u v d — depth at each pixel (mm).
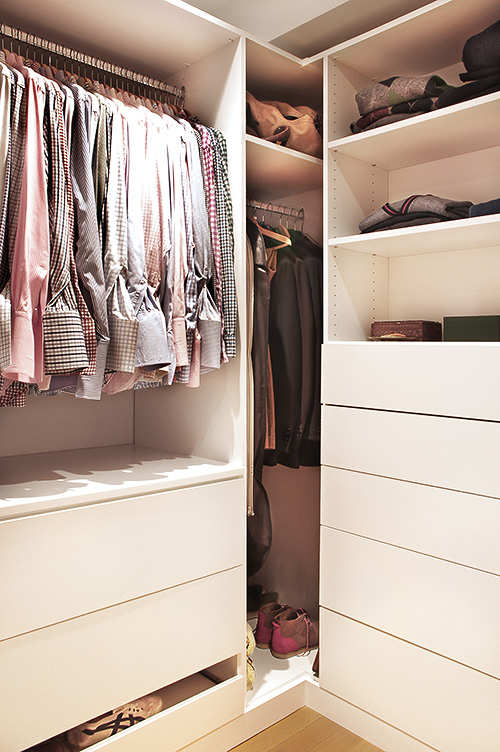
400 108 1752
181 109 1872
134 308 1562
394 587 1743
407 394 1704
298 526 2473
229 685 1773
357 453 1831
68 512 1419
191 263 1717
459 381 1587
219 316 1764
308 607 2441
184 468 1791
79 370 1409
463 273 1994
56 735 1508
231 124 1831
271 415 2143
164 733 1616
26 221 1336
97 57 1905
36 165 1368
